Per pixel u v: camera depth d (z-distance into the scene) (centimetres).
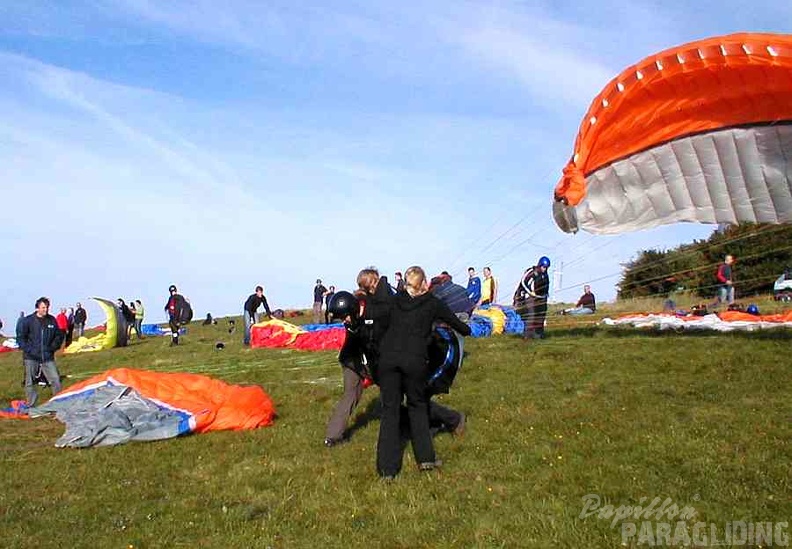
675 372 1109
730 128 1142
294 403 1117
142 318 3188
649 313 2088
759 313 1917
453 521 611
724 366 1112
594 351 1327
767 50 1018
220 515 652
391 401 737
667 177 1228
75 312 3306
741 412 852
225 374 1493
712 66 1079
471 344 1571
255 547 583
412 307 747
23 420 1088
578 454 750
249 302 2244
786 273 2492
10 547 595
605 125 1205
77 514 668
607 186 1266
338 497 683
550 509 616
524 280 1579
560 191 1227
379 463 727
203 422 949
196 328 3656
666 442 757
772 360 1122
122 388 1090
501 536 573
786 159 1127
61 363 2177
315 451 840
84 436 913
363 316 795
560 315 2336
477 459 761
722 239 2591
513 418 902
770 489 621
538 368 1219
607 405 933
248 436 924
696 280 2655
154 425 942
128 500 705
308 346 1967
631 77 1155
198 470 794
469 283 2023
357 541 586
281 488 718
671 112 1169
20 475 798
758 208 1188
